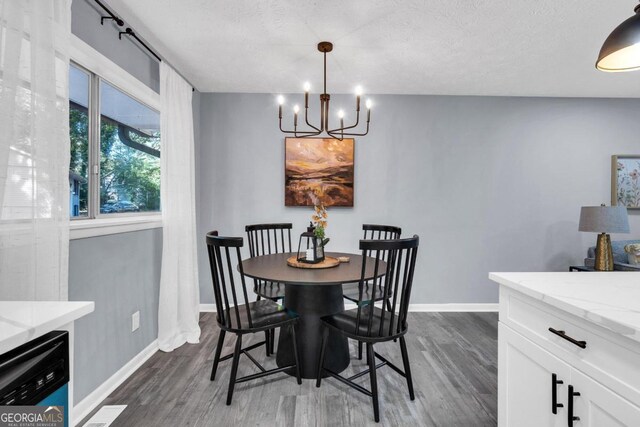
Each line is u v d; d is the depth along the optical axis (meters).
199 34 2.31
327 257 2.59
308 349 2.12
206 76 3.05
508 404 1.23
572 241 3.59
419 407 1.82
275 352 2.51
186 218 2.79
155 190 2.77
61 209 1.41
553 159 3.58
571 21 2.12
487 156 3.56
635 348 0.76
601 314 0.82
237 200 3.51
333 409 1.80
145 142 2.61
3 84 1.18
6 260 1.24
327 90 3.41
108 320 1.97
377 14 2.05
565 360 0.96
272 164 3.51
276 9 2.01
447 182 3.56
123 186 2.33
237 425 1.66
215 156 3.49
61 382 0.83
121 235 2.11
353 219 3.54
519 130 3.56
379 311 2.07
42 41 1.30
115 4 1.95
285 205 3.51
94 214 1.97
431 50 2.52
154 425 1.66
